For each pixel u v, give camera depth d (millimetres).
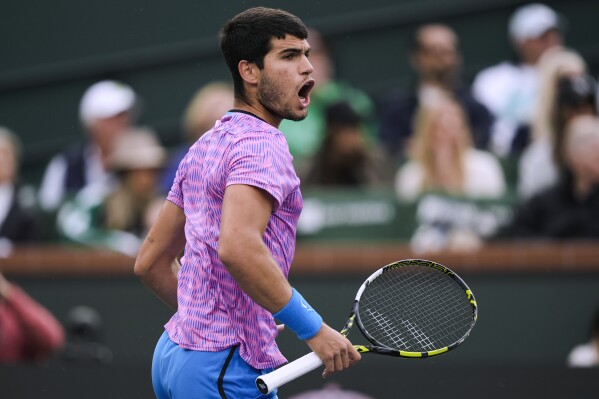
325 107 25906
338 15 31000
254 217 11273
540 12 27672
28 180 32781
